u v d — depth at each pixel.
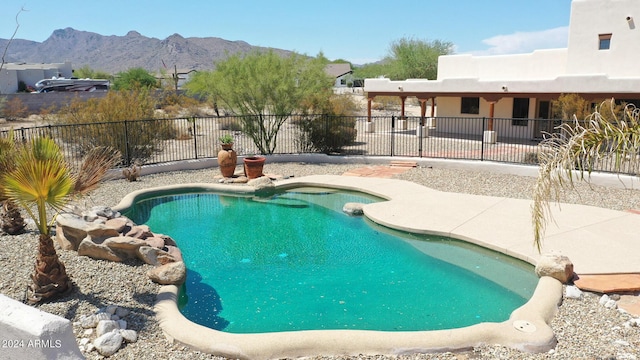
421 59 50.69
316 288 7.33
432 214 10.55
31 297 5.95
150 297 6.36
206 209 11.98
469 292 7.16
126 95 19.50
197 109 36.66
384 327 6.14
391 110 44.16
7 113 32.81
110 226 7.57
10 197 5.66
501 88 21.03
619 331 5.49
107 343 5.05
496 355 5.00
